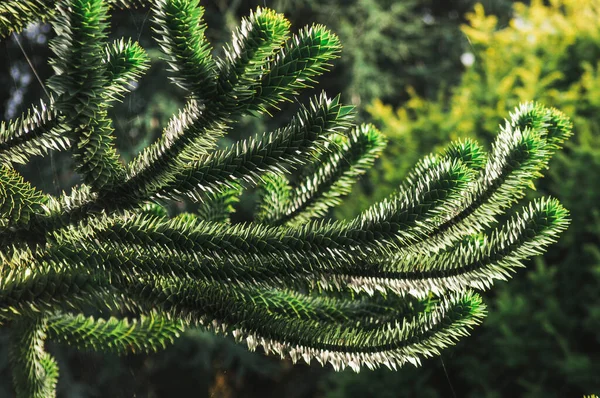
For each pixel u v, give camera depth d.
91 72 1.90
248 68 1.94
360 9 14.41
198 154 2.02
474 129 7.98
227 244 2.05
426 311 2.23
